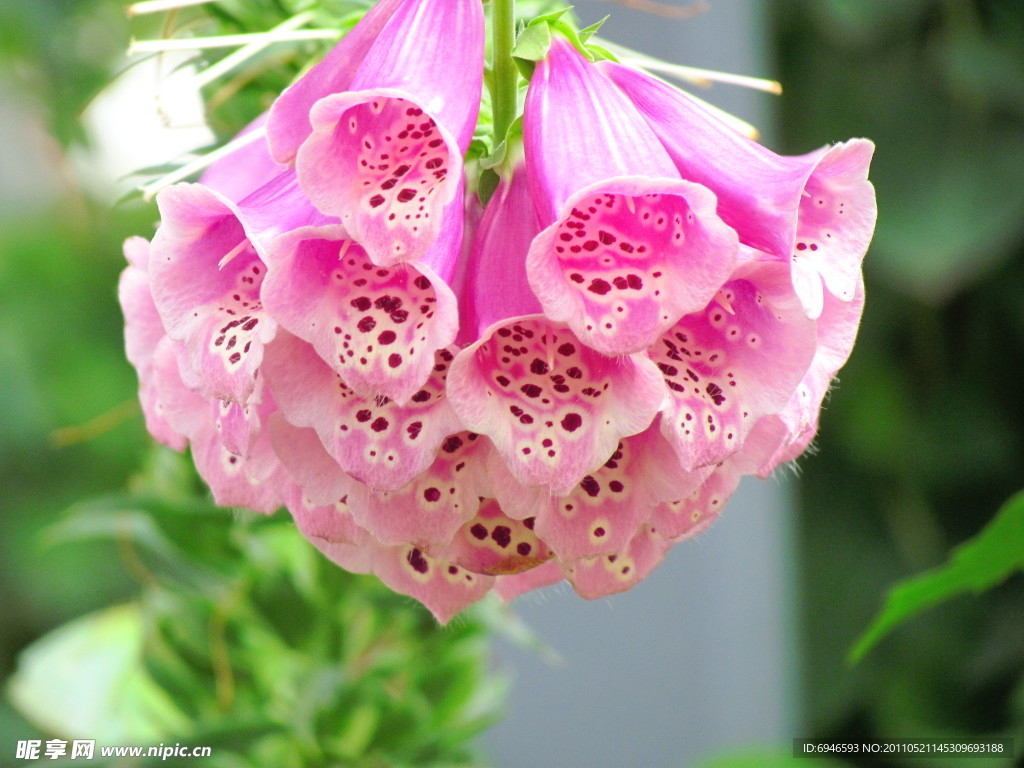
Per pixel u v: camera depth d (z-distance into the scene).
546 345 0.47
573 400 0.46
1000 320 0.95
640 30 0.80
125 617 0.73
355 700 0.58
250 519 0.56
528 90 0.47
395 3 0.47
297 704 0.58
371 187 0.45
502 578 0.50
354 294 0.46
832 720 0.94
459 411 0.45
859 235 0.47
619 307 0.45
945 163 0.89
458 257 0.47
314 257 0.46
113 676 0.70
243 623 0.59
